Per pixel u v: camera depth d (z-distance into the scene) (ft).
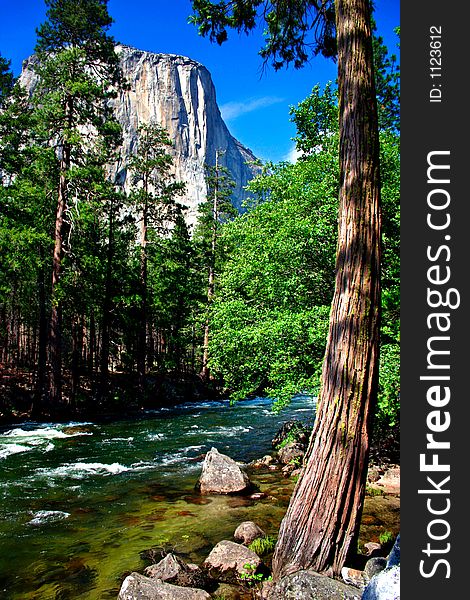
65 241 69.72
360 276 13.73
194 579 15.40
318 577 12.08
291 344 32.94
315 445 13.82
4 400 61.82
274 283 36.22
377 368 13.83
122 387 83.46
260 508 24.26
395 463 31.45
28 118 65.72
